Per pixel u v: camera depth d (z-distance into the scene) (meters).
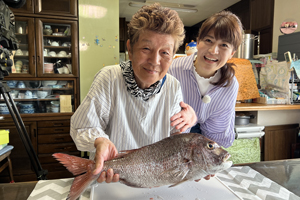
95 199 0.78
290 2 3.34
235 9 4.57
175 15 0.64
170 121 0.93
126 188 0.86
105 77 0.86
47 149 2.64
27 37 2.59
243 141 2.19
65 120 2.70
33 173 2.61
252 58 2.72
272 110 2.43
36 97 2.72
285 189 0.87
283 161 1.14
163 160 0.71
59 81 2.77
